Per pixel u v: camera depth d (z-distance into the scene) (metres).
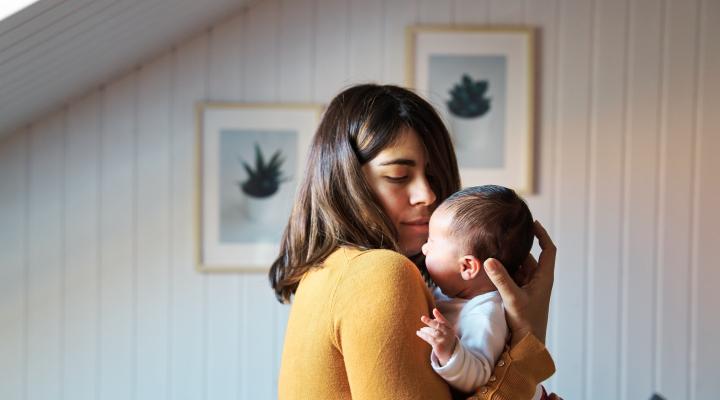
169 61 2.54
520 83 2.57
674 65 2.58
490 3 2.57
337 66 2.56
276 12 2.55
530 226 1.12
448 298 1.14
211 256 2.58
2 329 2.52
